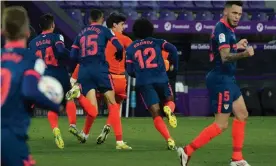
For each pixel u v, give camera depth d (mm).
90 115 31297
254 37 59812
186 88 55406
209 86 23453
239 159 23922
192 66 56875
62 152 28844
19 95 12453
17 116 12453
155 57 29516
